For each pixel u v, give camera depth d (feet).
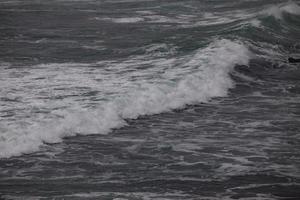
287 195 127.75
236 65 246.06
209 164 145.28
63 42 295.89
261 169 142.41
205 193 128.16
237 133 171.01
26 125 159.43
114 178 135.44
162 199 124.47
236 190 130.00
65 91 195.93
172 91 201.87
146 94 194.59
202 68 229.25
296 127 177.58
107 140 161.48
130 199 123.95
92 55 262.88
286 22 352.69
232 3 464.65
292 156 152.35
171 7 442.09
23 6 448.65
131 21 371.76
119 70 229.86
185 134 169.07
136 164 144.56
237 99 208.44
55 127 161.89
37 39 304.50
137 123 177.47
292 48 293.43
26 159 144.97
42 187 129.29
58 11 421.18
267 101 206.69
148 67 234.38
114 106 181.47
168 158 149.07
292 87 225.97
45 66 237.66
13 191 126.82
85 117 170.30
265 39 302.04
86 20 376.68
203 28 330.95
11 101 182.50
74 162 144.56
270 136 168.66
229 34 297.53
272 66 255.29
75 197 124.26
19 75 219.41
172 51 266.57
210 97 208.23
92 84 205.67
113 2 479.41
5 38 306.55
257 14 369.09
